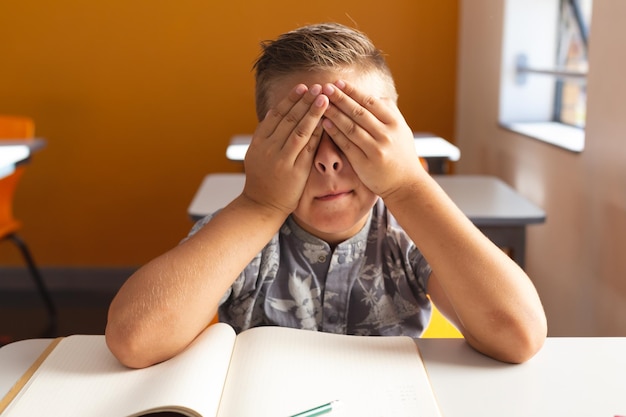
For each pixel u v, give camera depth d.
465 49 3.59
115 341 0.84
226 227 0.93
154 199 3.81
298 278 1.07
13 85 3.68
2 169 2.45
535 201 2.69
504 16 3.01
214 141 3.76
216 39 3.67
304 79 0.97
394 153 0.92
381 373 0.83
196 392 0.75
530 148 2.72
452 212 0.95
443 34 3.69
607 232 2.05
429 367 0.87
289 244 1.08
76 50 3.66
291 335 0.93
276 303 1.07
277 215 0.95
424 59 3.71
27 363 0.87
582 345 0.93
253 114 3.74
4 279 3.81
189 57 3.69
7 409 0.75
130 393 0.78
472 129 3.51
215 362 0.82
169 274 0.89
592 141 2.15
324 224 0.95
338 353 0.88
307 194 0.94
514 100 3.08
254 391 0.78
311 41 0.99
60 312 3.46
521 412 0.76
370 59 1.01
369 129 0.91
